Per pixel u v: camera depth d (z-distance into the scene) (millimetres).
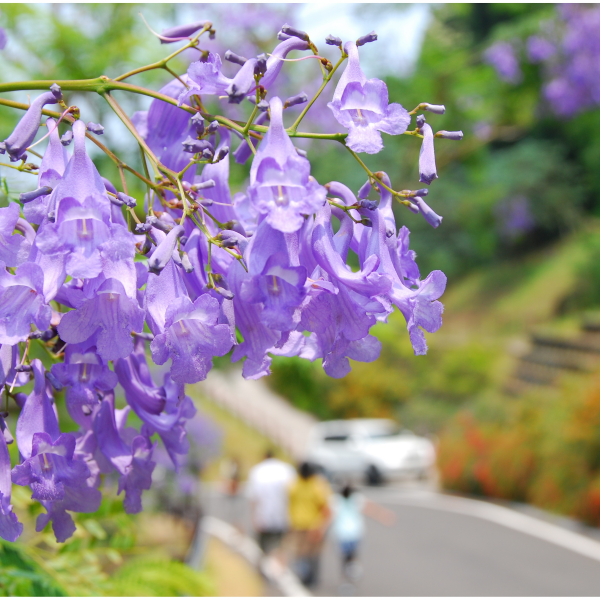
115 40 4352
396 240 1390
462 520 16125
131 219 1438
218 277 1250
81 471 1199
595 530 14242
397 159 10383
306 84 7234
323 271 1265
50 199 1186
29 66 4070
